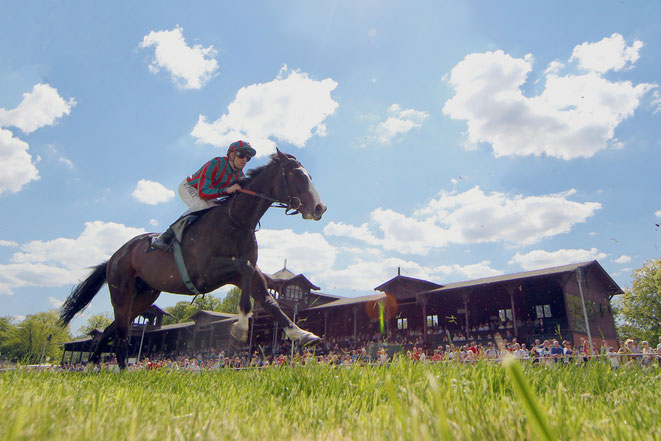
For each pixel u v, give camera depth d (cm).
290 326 475
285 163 557
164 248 587
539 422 69
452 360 359
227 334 4875
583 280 3359
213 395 318
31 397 257
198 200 577
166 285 605
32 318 6078
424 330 3556
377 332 4228
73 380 425
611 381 322
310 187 550
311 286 4553
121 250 679
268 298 503
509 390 287
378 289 3888
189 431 187
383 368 356
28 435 160
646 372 383
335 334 4506
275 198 557
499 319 3788
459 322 3944
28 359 530
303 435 211
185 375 451
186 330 5481
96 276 734
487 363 323
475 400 228
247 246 566
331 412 246
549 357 384
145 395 313
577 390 297
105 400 268
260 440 191
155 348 5941
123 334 658
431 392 238
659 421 189
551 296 3531
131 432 168
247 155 573
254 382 364
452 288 3469
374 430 197
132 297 676
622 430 169
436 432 166
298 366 361
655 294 4844
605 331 3591
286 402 299
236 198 551
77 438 162
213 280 546
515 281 3142
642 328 4950
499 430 163
